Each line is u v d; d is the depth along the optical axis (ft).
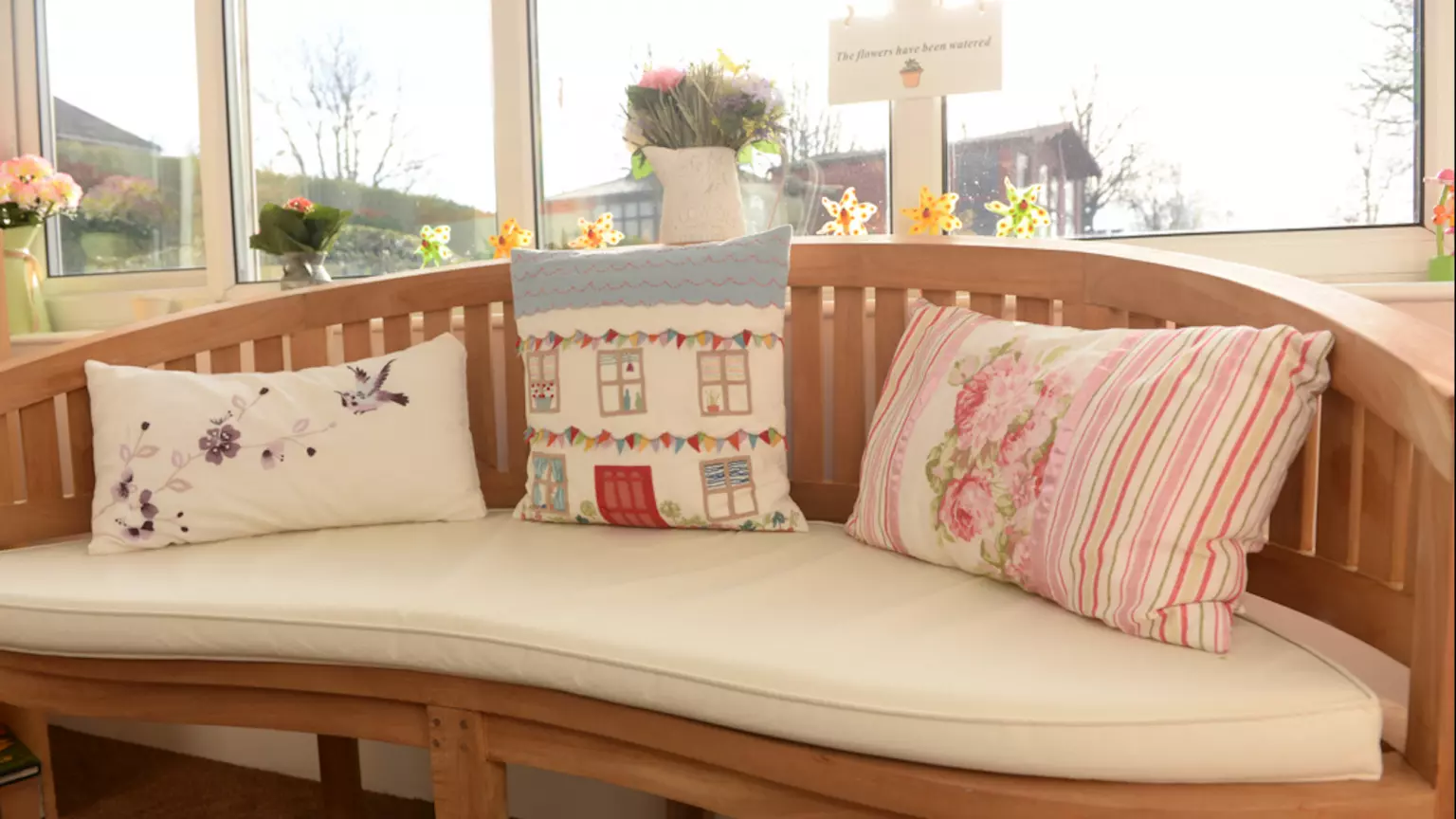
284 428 4.92
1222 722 2.65
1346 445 3.30
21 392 5.16
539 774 5.60
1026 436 3.66
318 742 5.41
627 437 4.65
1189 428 3.22
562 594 3.74
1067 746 2.69
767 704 2.99
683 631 3.33
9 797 5.18
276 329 5.66
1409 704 2.81
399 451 4.97
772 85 5.24
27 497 5.25
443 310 5.52
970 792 2.77
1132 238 5.46
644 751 3.37
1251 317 3.67
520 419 5.48
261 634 3.75
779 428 4.72
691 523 4.64
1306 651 3.06
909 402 4.33
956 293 4.89
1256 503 3.20
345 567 4.24
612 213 6.53
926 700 2.82
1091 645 3.13
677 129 5.26
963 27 5.40
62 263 8.04
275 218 6.21
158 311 7.31
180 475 4.78
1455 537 2.37
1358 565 3.25
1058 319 4.96
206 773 6.27
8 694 4.22
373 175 7.06
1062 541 3.37
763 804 3.17
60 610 3.94
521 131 6.56
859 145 5.99
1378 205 5.06
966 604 3.55
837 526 4.76
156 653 3.88
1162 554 3.16
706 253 4.74
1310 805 2.62
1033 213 5.35
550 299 4.90
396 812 5.74
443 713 3.66
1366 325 3.15
